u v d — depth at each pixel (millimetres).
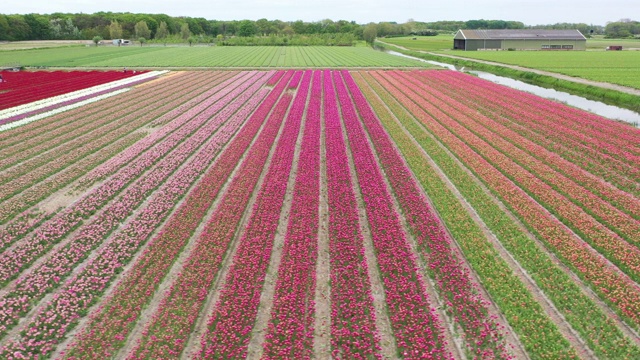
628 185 26828
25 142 37250
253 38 169375
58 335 15398
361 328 15227
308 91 60062
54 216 24438
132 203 25281
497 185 26875
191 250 20516
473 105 49188
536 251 19719
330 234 21234
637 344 14625
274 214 23203
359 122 42031
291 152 33062
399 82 66938
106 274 18750
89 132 40375
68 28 180750
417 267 18734
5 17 164250
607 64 83812
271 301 17016
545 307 16531
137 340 15023
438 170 30438
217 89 61500
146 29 175125
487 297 17156
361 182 27234
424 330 14945
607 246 19969
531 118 42406
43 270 19000
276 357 14094
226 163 31125
